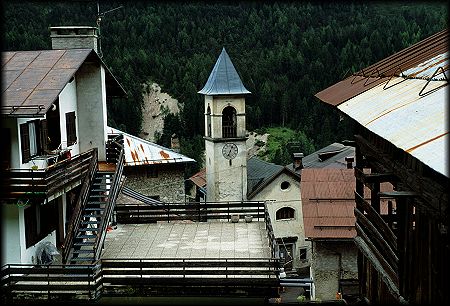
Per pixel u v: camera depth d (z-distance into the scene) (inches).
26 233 690.8
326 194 906.1
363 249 537.3
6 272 615.2
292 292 1136.2
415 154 270.5
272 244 700.0
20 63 738.8
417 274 376.2
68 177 692.7
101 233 687.1
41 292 617.3
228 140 1761.8
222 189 1785.2
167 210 918.4
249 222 896.3
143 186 1558.8
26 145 683.4
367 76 613.0
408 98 402.6
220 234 832.3
